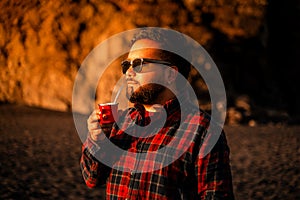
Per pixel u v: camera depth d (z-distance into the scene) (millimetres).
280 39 13086
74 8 12023
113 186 1491
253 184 5465
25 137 7883
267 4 11969
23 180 5363
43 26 12031
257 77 11656
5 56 12086
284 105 11953
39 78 11617
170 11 11570
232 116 10375
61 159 6422
